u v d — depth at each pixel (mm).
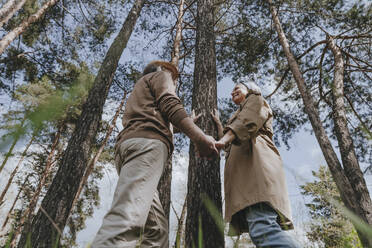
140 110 1178
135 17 5266
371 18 6980
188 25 8203
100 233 866
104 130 9273
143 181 981
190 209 1919
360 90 8195
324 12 7328
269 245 1028
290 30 7934
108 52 4496
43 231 2797
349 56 7828
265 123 1516
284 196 1227
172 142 1168
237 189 1306
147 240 1165
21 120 181
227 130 1344
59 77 7840
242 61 8070
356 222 327
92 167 8023
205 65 2973
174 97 1157
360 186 5242
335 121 6371
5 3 6891
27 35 8250
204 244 1692
